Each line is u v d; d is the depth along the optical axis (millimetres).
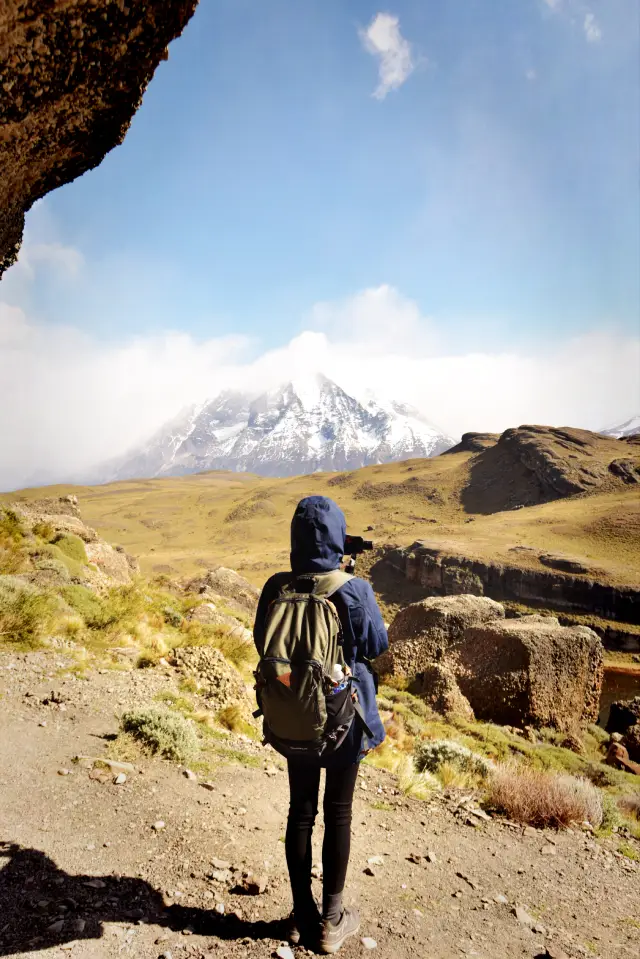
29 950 2414
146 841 3594
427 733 12805
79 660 8023
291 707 2393
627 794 10211
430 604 20359
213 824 3975
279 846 3824
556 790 5805
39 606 9070
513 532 138375
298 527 2820
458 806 5543
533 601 103938
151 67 2219
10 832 3482
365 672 2766
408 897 3434
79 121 2254
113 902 2865
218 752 5805
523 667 17562
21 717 5684
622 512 138375
